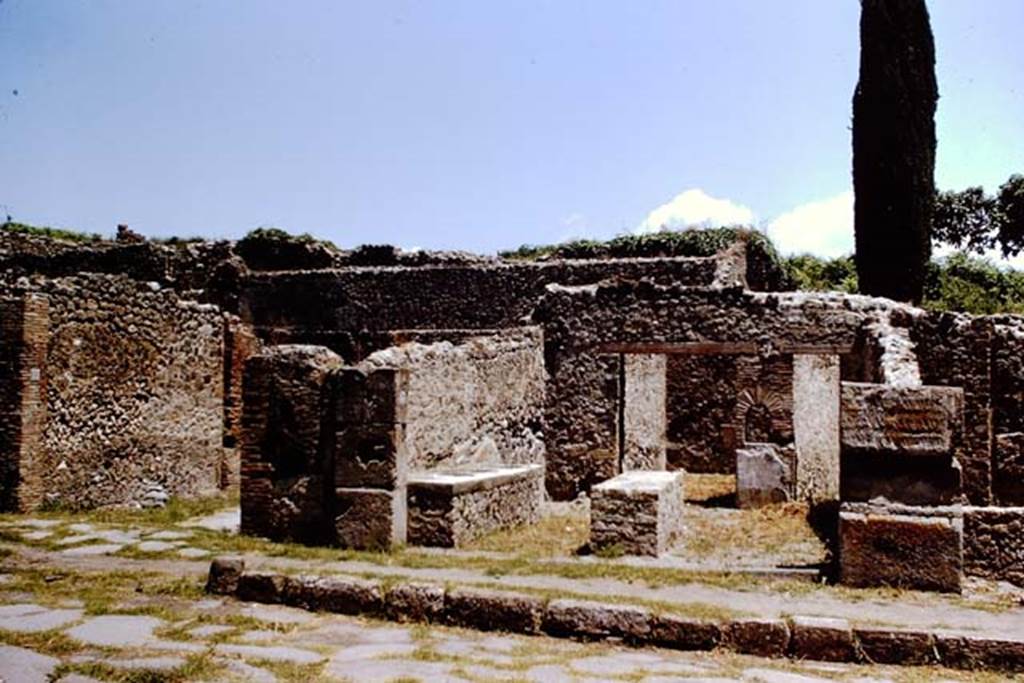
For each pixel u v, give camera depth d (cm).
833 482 1783
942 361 1462
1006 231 2923
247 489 1035
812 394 1739
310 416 1021
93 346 1332
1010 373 1439
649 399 1836
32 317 1217
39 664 520
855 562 827
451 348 1329
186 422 1534
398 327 2452
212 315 1614
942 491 827
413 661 564
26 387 1205
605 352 1617
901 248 2212
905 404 834
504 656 588
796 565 930
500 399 1491
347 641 611
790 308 1554
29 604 677
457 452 1339
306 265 2625
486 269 2391
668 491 1070
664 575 838
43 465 1235
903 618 701
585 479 1602
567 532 1187
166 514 1245
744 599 760
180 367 1524
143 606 680
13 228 2809
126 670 514
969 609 746
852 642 611
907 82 2216
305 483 1016
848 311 1534
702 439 2134
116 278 1382
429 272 2439
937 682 570
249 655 560
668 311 1598
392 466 975
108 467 1355
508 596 660
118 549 928
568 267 2314
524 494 1268
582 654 602
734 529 1230
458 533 1029
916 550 819
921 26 2230
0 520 1096
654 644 629
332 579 699
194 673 516
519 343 1559
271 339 2505
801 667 593
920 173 2216
